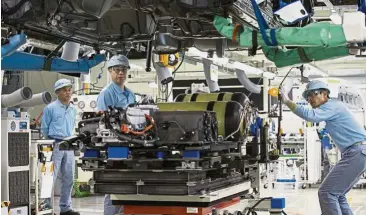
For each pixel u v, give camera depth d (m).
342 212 6.35
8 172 6.91
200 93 6.27
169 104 5.69
